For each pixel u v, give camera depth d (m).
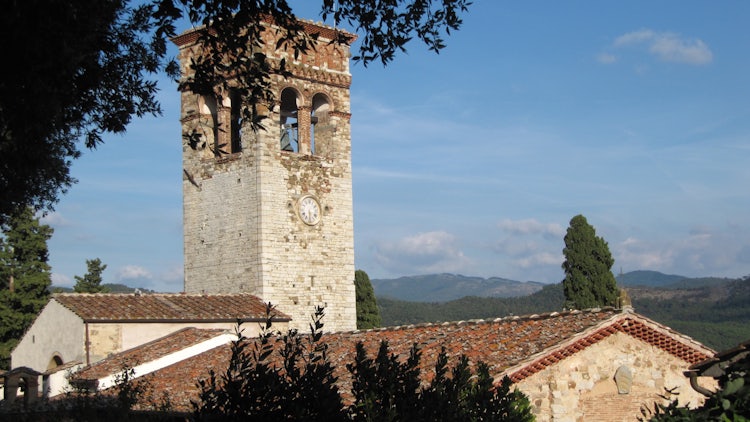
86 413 29.17
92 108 19.31
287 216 47.34
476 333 30.34
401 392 15.27
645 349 28.39
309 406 14.77
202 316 43.19
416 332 32.72
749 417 14.13
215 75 19.50
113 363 38.62
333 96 49.69
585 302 56.03
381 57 20.06
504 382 16.83
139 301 43.91
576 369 27.17
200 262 48.84
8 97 16.36
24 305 60.84
